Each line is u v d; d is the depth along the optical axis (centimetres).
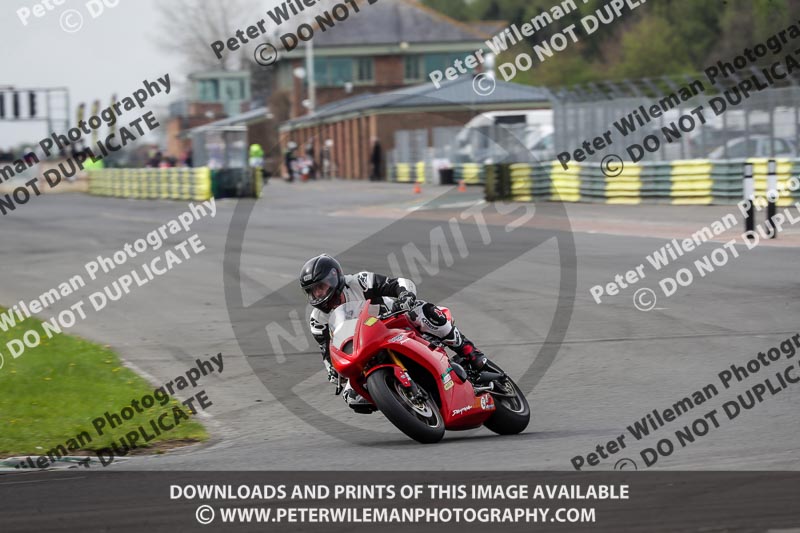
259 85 12900
